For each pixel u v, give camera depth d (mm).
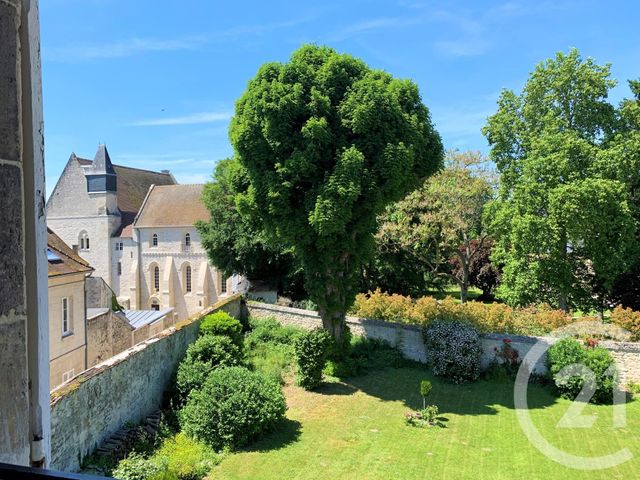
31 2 1604
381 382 17344
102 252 52031
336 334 18250
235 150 17703
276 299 32688
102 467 9906
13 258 1514
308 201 16188
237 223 31953
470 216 30047
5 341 1479
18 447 1533
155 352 14188
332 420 13914
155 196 52125
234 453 11672
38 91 1647
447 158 30516
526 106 24422
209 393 12586
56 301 17391
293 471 10820
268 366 18094
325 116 16578
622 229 20875
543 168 22031
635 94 24656
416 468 11047
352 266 18328
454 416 14219
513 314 19375
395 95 16812
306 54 17938
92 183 52344
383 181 16609
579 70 22625
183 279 48750
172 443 11703
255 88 16891
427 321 19766
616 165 20984
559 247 22547
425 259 31750
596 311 23859
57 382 17172
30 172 1592
